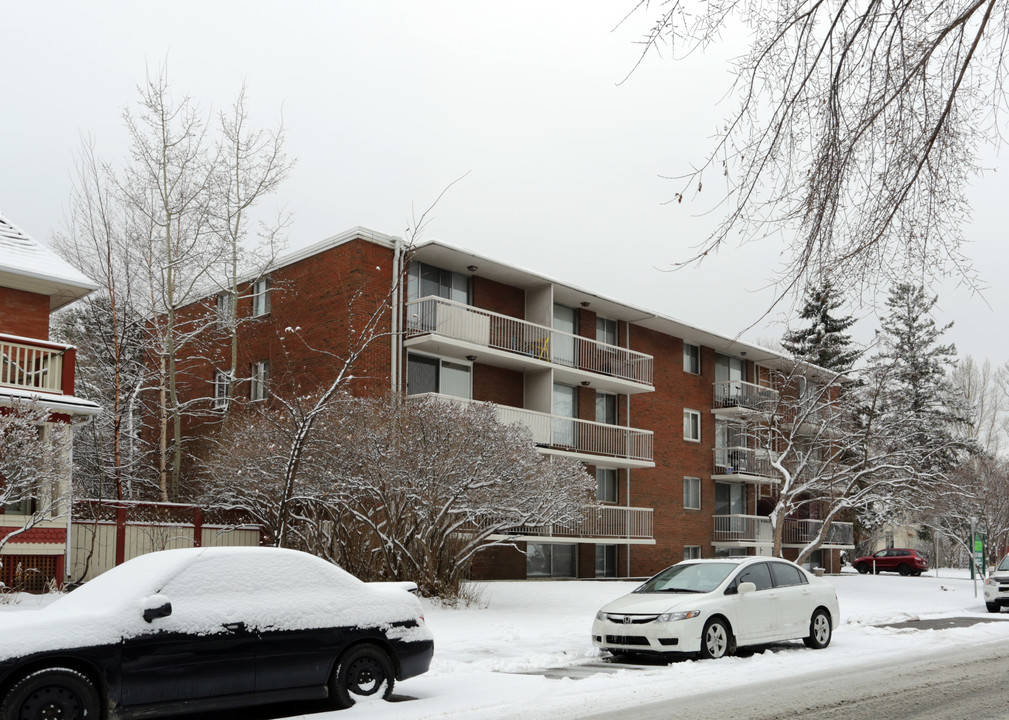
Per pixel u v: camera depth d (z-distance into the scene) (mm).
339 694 9234
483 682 11016
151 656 8148
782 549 41438
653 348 36250
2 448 15953
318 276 27578
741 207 5367
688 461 37000
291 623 9008
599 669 12227
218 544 22062
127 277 28469
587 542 30594
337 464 18922
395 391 21703
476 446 18969
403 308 26969
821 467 30312
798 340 32969
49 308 22578
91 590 8984
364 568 19594
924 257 5250
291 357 28047
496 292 30266
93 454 30031
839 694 10070
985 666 12422
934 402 45438
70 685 7727
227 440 23516
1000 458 47562
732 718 8695
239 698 8594
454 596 19641
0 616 8094
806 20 5066
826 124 5207
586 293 31438
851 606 23250
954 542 54688
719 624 13047
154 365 32438
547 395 29922
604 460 31500
